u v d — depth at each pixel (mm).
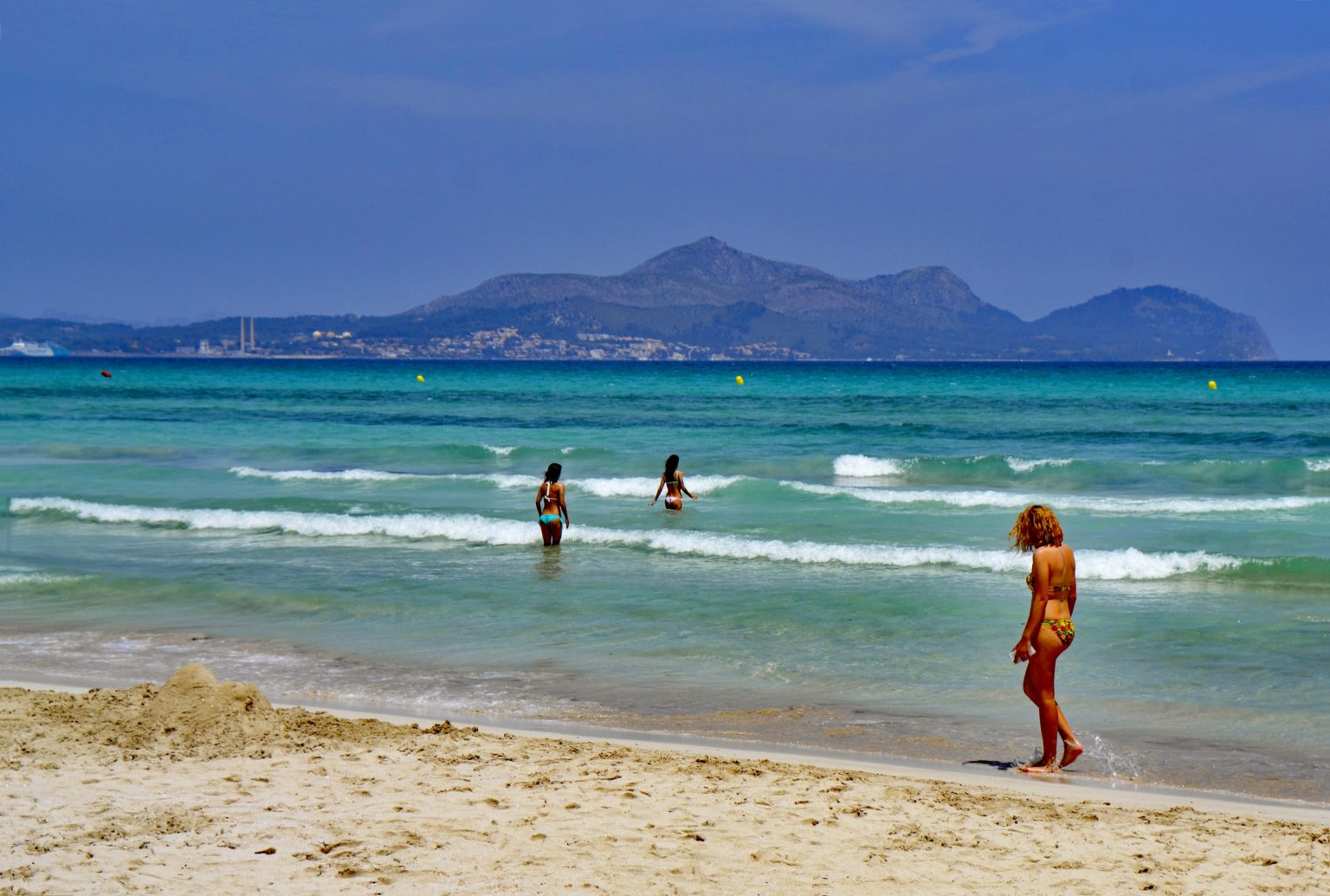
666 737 7414
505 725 7684
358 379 87312
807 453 27844
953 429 34125
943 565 13664
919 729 7621
